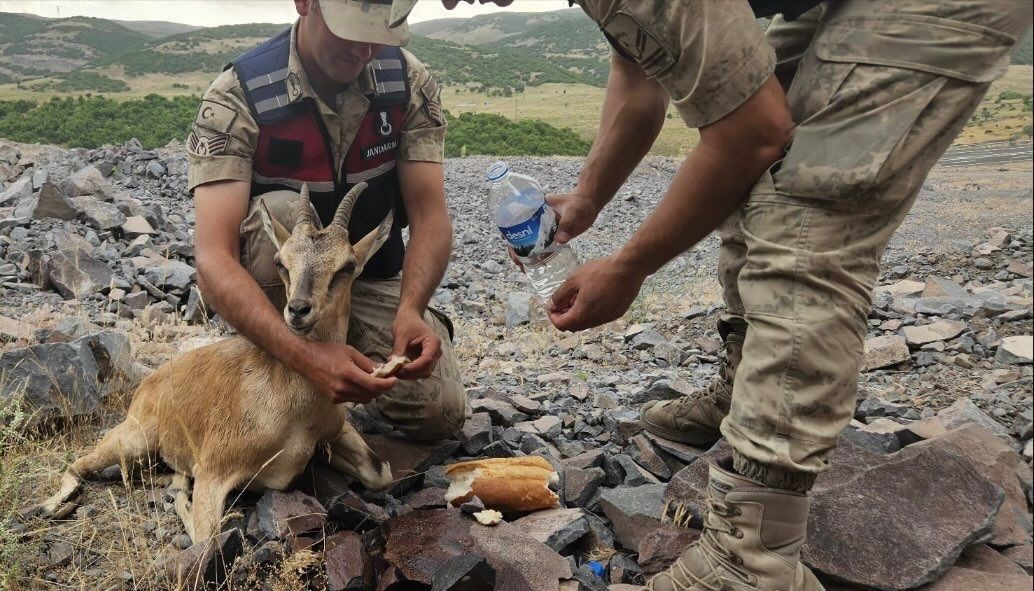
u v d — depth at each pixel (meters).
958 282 8.86
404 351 3.47
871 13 2.28
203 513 3.31
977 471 3.17
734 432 2.47
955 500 3.07
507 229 3.18
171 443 3.68
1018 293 7.52
